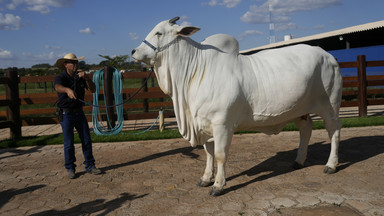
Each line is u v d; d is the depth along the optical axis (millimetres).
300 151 4555
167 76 3756
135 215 3299
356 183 3896
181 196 3758
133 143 6711
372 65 8688
